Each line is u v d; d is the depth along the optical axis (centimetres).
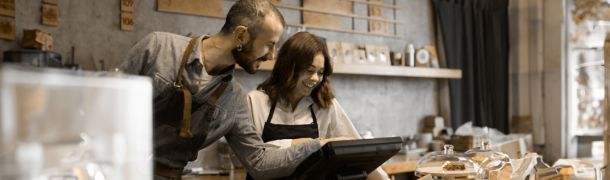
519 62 604
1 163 87
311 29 470
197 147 225
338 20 491
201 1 410
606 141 199
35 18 344
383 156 198
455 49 558
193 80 214
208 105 221
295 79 267
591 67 605
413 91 559
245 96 239
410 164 426
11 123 87
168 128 215
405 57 525
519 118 607
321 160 186
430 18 567
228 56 217
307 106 279
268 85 278
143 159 116
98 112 105
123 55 377
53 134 96
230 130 233
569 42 600
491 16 590
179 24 402
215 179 345
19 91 89
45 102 94
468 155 236
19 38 337
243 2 211
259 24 208
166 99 212
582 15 595
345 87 500
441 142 508
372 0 516
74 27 358
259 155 229
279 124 271
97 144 106
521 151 411
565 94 598
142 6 385
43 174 95
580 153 611
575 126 611
